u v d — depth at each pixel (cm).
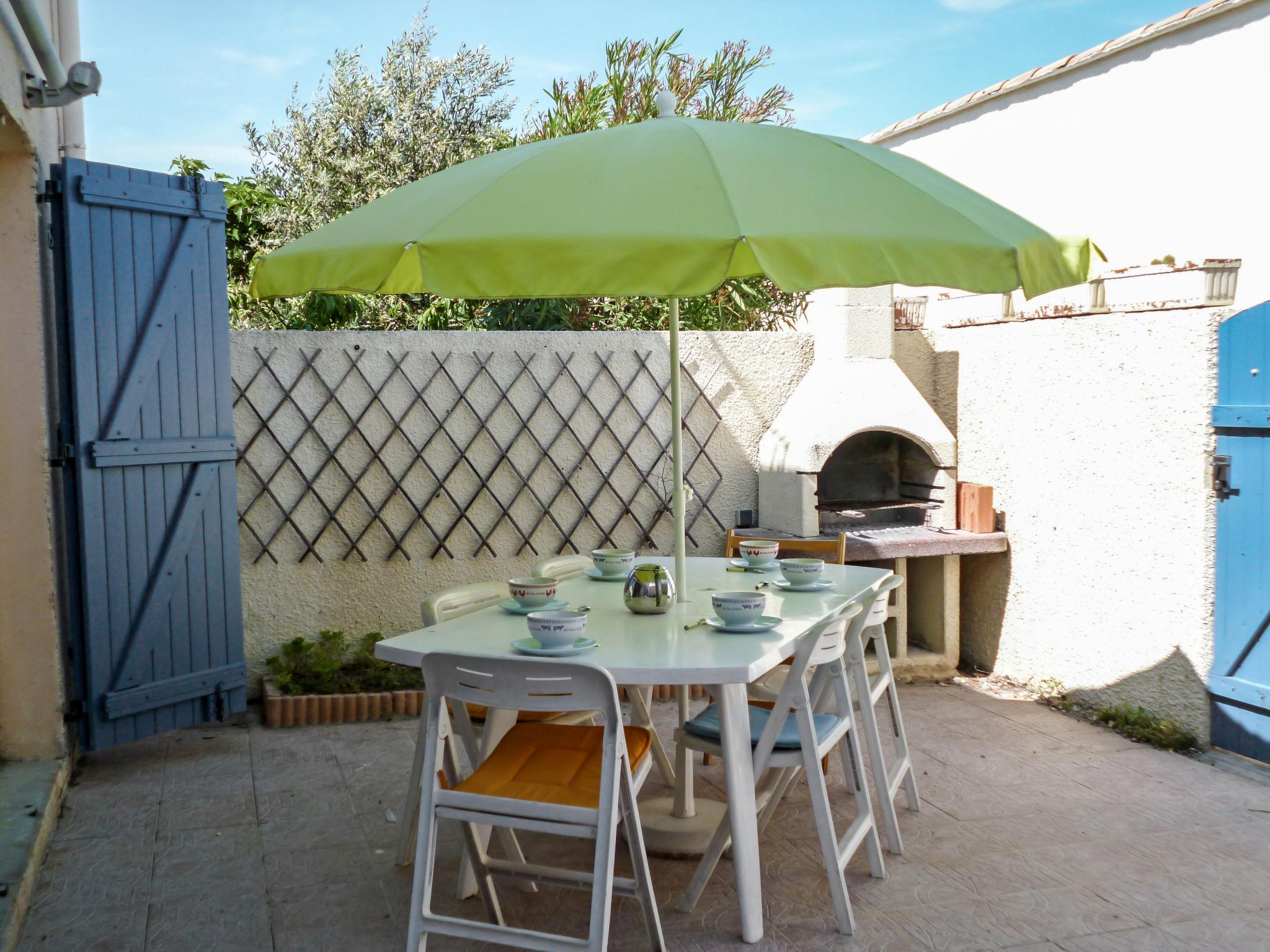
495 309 805
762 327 833
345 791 444
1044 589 591
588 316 812
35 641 439
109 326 453
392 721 549
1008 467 616
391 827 404
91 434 446
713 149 306
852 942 313
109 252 453
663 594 364
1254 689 462
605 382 634
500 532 620
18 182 426
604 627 343
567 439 629
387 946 312
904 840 390
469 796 281
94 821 408
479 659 275
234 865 368
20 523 433
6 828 368
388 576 604
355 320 902
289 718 540
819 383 627
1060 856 375
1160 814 414
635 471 641
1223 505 478
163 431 475
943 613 629
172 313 477
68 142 536
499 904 336
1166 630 509
